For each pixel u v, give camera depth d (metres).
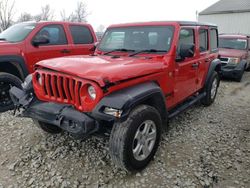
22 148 3.63
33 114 3.14
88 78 2.66
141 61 3.41
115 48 4.14
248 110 5.55
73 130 2.73
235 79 9.12
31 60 5.63
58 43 6.18
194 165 3.27
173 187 2.85
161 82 3.45
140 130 3.02
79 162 3.29
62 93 2.95
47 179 2.96
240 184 2.93
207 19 31.47
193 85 4.64
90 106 2.70
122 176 3.03
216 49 5.82
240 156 3.51
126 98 2.66
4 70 5.48
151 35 3.87
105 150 3.56
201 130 4.35
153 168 3.19
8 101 5.27
